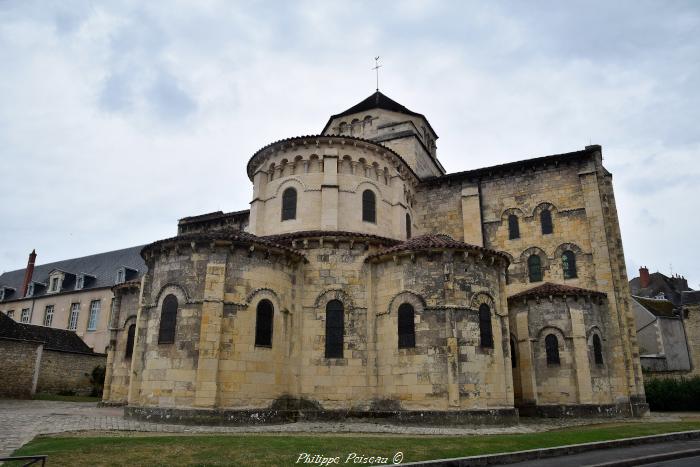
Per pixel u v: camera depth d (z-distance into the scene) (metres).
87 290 63.81
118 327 33.53
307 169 31.31
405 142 41.12
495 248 36.66
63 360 44.09
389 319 25.77
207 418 21.39
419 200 39.44
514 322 31.81
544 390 30.12
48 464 11.74
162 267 24.38
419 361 24.17
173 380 22.20
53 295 66.19
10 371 37.03
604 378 30.42
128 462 12.05
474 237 36.75
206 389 21.78
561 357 30.19
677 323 52.34
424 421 23.12
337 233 27.67
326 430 20.59
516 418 24.77
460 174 38.53
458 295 24.78
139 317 24.84
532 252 35.59
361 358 25.91
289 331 25.58
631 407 30.30
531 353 30.67
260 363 23.66
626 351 31.27
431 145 49.66
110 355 33.03
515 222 36.66
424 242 26.11
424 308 24.75
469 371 23.83
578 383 29.38
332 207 29.94
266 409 23.30
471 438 17.73
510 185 37.44
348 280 27.09
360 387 25.47
